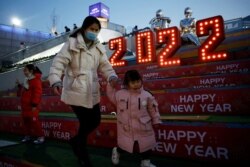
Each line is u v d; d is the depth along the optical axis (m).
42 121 4.54
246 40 7.66
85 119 2.62
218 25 6.23
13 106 7.24
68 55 2.60
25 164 3.01
